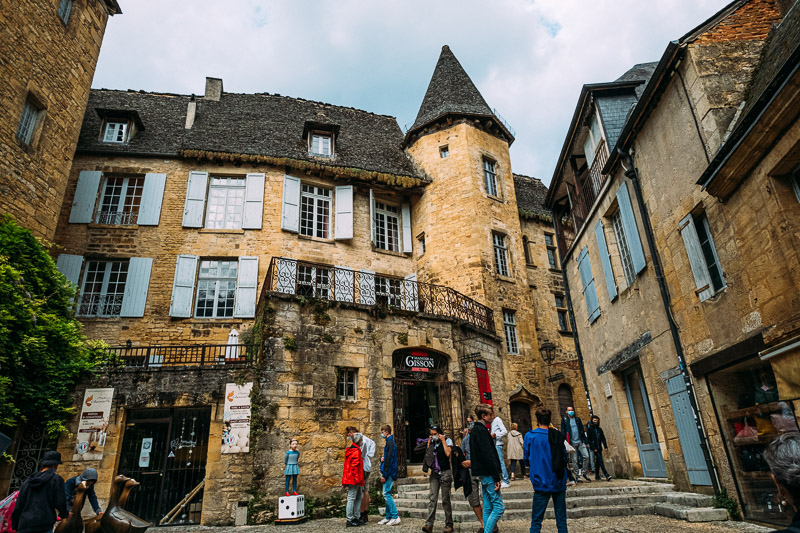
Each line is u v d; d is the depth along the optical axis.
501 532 6.50
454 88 20.42
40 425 9.56
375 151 19.80
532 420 16.45
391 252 17.84
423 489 10.18
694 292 7.75
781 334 5.73
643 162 9.20
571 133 12.73
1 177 10.69
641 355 9.74
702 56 7.50
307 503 9.37
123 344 13.58
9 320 9.32
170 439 9.84
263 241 15.59
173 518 9.23
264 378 9.84
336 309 11.20
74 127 13.24
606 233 11.27
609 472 11.55
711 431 7.48
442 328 12.80
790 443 1.91
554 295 20.81
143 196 15.22
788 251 5.62
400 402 11.49
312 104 21.67
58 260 13.93
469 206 17.56
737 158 6.17
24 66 11.55
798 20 6.36
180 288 14.41
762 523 6.27
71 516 5.52
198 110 18.73
